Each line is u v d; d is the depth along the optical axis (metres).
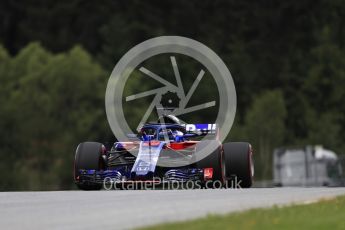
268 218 32.28
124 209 34.59
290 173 174.25
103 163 52.56
